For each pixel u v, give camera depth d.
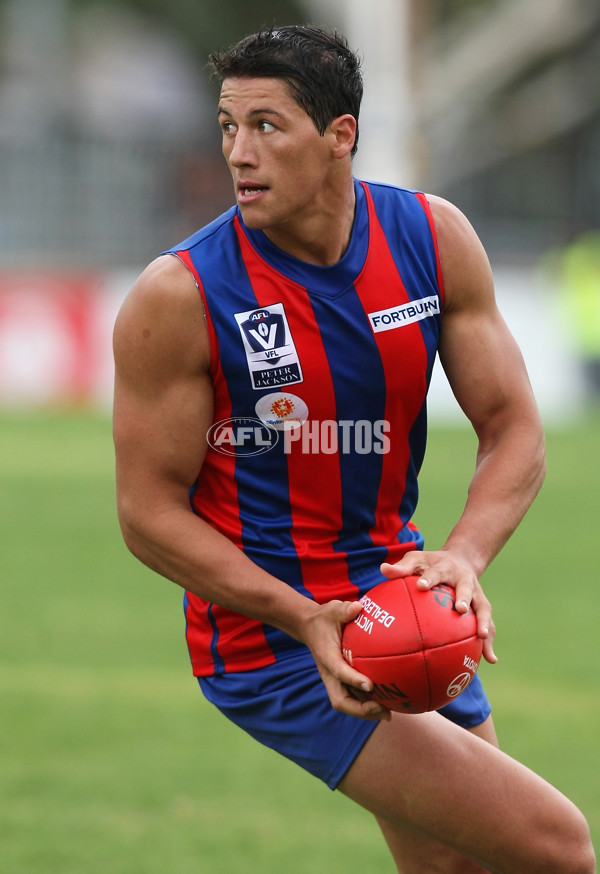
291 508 11.48
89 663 24.38
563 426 60.44
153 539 11.09
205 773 18.88
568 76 97.62
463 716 12.10
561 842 10.55
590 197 85.88
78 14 140.00
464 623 10.39
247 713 11.81
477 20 109.44
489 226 84.50
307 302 11.02
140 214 82.69
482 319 11.69
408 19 68.31
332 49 10.66
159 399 11.00
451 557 10.73
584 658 24.73
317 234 10.95
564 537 36.78
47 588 30.22
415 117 69.75
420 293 11.33
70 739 20.16
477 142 95.06
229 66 10.57
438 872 12.22
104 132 92.44
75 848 15.84
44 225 80.94
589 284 63.47
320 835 16.58
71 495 42.56
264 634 11.59
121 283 61.84
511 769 10.69
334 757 11.08
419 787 10.63
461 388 11.75
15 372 61.75
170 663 24.52
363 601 10.58
